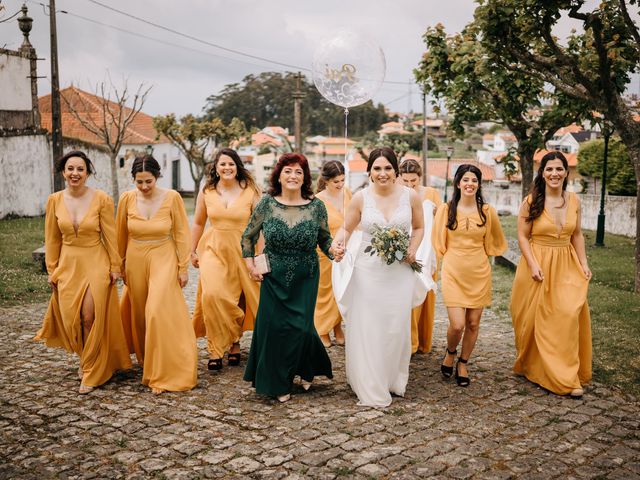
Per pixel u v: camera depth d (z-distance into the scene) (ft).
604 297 29.43
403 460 12.82
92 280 17.08
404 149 153.48
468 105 50.85
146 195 17.76
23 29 75.41
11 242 45.29
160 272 17.65
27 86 75.72
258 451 13.17
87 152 95.25
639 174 32.40
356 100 19.44
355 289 16.39
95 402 16.03
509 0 32.09
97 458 12.80
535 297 17.67
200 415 15.23
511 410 15.74
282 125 315.99
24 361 19.44
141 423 14.66
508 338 23.02
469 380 17.92
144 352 18.16
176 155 152.46
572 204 17.52
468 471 12.37
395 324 16.06
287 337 16.02
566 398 16.62
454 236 17.95
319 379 18.25
